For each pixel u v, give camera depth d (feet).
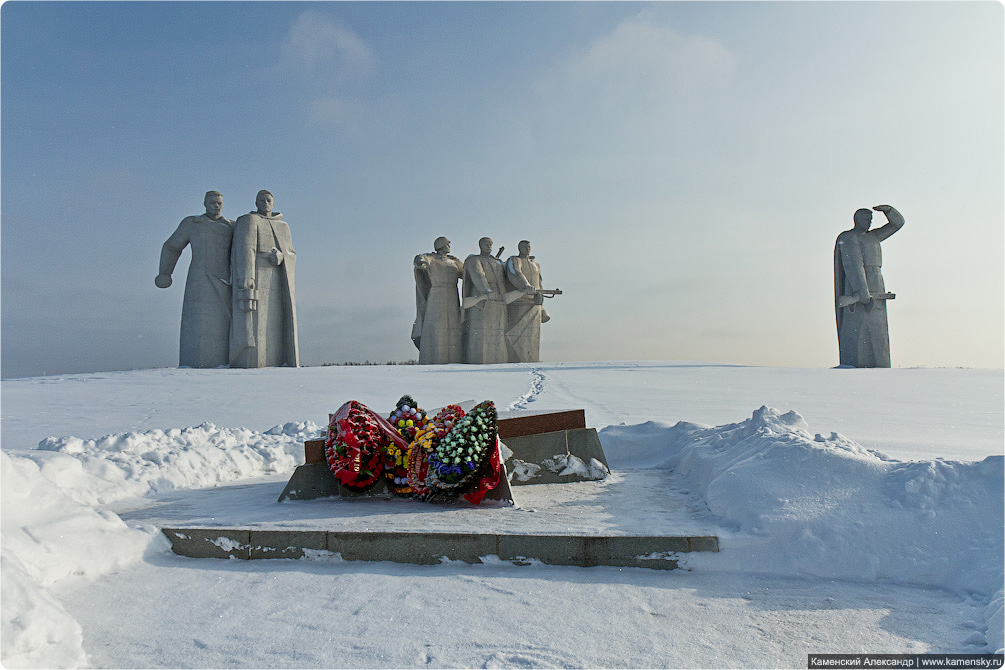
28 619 10.48
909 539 14.12
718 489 17.20
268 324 95.55
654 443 27.55
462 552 15.25
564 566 14.93
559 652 10.94
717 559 14.58
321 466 20.86
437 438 19.60
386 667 10.53
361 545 15.53
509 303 118.01
